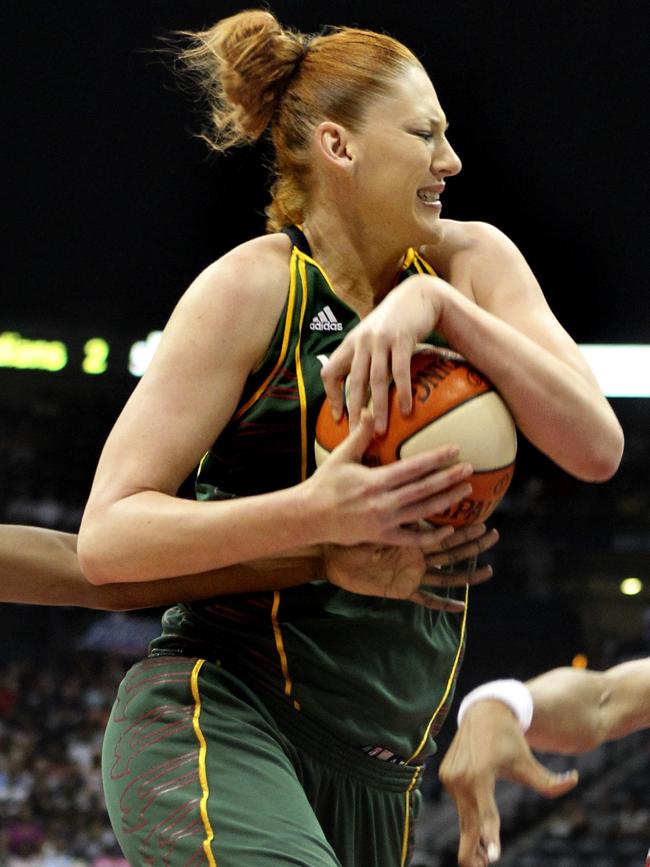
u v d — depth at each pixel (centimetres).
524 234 4578
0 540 589
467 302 519
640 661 455
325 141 584
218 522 512
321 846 512
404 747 598
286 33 624
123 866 3322
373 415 491
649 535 4528
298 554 559
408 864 651
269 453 570
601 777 3638
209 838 508
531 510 4669
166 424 545
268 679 573
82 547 546
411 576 527
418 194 581
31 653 4206
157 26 4238
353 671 572
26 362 4906
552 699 420
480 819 383
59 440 4928
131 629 4300
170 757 540
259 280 565
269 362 565
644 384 4688
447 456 477
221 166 4506
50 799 3538
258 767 533
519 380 514
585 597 4422
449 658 613
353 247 594
